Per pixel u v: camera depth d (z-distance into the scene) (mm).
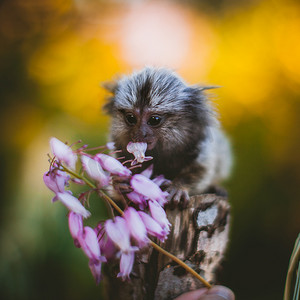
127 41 693
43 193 585
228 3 713
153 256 268
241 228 671
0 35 681
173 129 387
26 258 567
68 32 700
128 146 333
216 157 468
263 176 674
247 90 670
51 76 680
